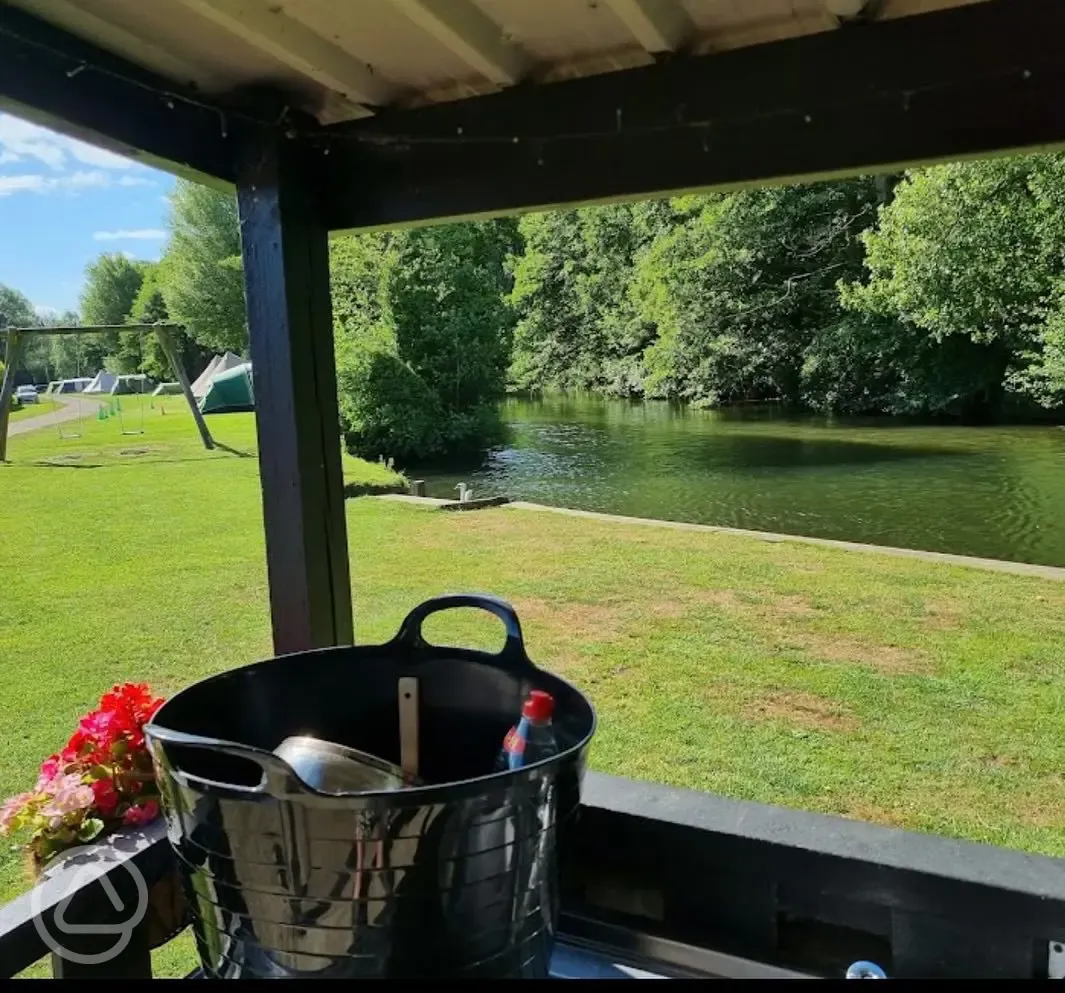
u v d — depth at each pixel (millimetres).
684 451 11250
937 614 4461
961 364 12281
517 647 1078
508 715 1090
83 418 16344
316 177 1452
